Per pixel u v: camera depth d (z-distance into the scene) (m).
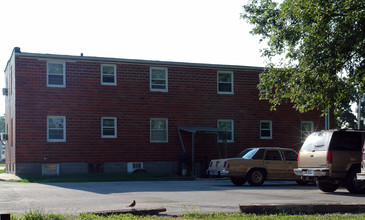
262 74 23.81
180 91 31.33
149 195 14.52
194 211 9.84
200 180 25.95
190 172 30.64
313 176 16.11
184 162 30.06
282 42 22.09
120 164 29.61
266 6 23.95
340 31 19.06
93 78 29.34
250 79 33.22
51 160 28.16
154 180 25.78
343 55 20.03
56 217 8.62
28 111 27.84
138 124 30.19
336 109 22.27
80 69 29.11
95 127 29.20
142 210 9.66
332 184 16.58
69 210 10.55
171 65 31.20
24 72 27.88
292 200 12.84
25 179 25.05
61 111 28.52
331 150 15.74
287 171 20.52
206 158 31.59
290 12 20.20
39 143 27.97
